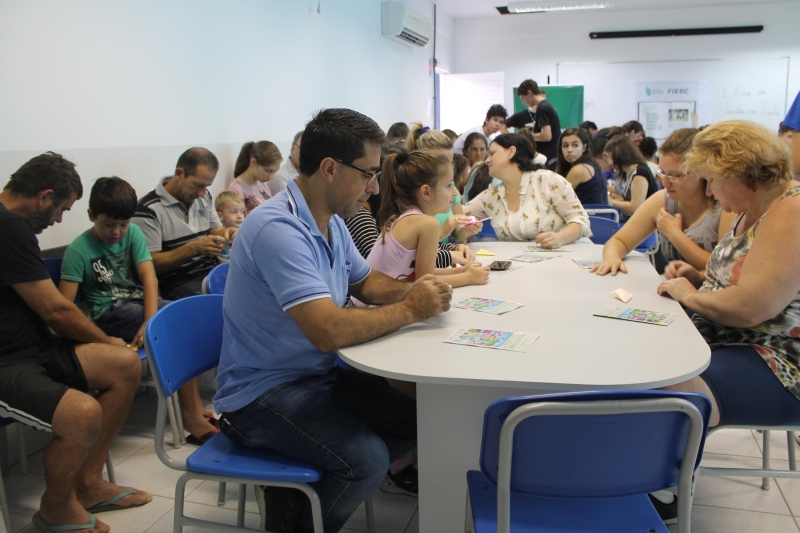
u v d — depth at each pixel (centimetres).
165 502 200
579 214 282
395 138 476
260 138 402
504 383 119
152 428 253
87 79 264
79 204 262
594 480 108
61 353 188
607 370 123
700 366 125
